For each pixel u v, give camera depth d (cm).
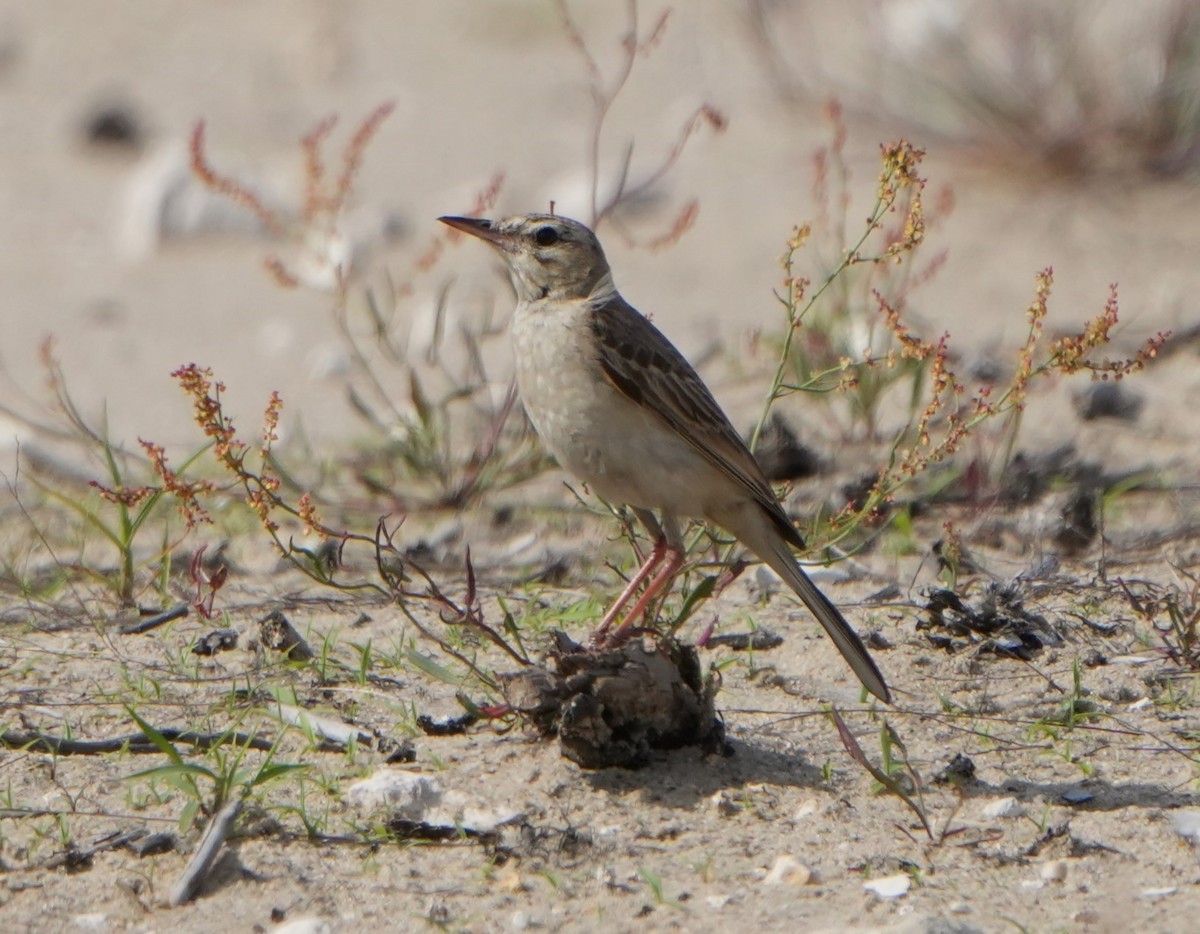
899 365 1384
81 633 1057
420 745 894
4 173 2400
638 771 864
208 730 900
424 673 989
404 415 1498
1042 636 1037
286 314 1905
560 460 977
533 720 887
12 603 1112
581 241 980
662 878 770
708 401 946
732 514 951
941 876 770
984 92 2225
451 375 1680
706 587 945
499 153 2458
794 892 758
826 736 917
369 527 1297
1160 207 2078
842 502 1267
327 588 1149
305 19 3120
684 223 1310
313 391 1677
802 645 1045
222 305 1942
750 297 1867
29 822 811
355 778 857
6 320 1894
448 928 729
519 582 1163
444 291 1410
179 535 1270
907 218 1002
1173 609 1009
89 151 2492
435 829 802
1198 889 756
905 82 2375
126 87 2784
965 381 1563
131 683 958
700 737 884
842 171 1653
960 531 1234
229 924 734
